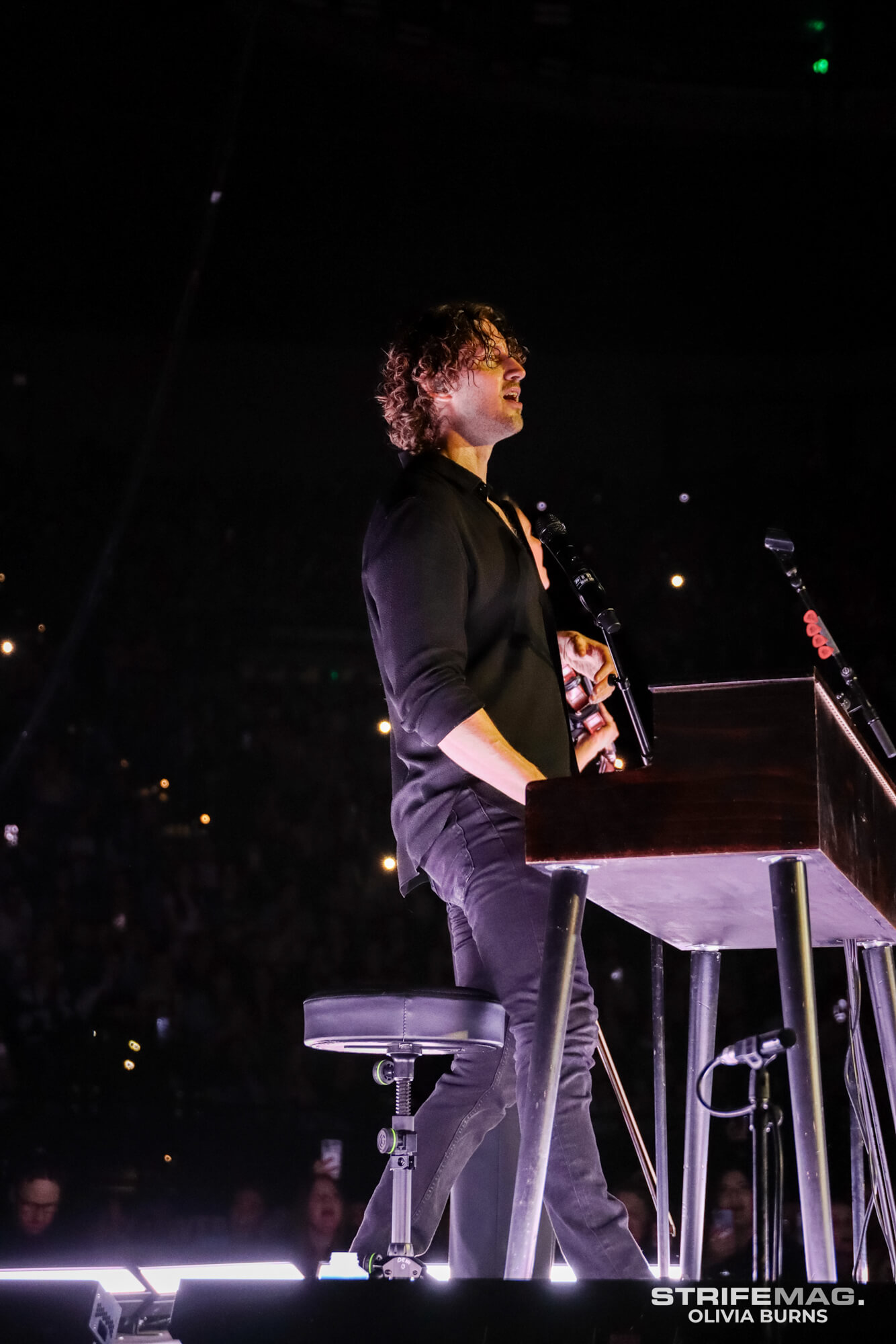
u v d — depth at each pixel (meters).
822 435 14.45
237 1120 8.20
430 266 14.35
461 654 2.50
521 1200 1.98
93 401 13.85
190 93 12.59
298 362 14.51
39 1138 8.01
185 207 13.32
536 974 2.40
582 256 14.36
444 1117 2.62
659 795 1.98
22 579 13.12
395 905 11.42
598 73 13.24
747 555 13.91
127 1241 7.38
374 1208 2.63
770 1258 1.79
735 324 14.55
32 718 12.16
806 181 13.68
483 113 13.25
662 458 14.68
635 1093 9.27
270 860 11.70
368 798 12.34
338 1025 2.45
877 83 13.16
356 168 13.62
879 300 14.02
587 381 14.78
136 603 13.35
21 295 13.58
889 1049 2.76
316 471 14.50
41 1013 9.73
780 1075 8.21
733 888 2.17
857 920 2.41
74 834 11.40
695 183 13.87
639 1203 6.80
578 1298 1.76
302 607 13.88
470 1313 1.78
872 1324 1.71
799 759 1.93
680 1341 1.74
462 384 2.83
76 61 12.14
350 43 12.55
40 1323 1.94
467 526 2.64
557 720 2.71
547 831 2.04
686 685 2.00
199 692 12.76
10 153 12.61
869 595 13.19
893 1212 2.53
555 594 2.91
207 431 14.33
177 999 10.09
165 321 13.94
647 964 10.05
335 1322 1.79
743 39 13.24
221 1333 1.81
